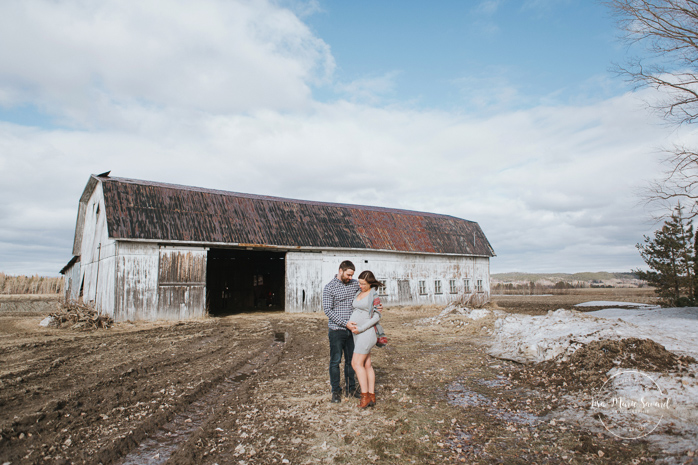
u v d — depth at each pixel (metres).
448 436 4.39
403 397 5.77
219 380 7.06
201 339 12.04
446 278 27.89
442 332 12.74
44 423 4.81
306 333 13.27
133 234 16.66
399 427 4.65
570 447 4.00
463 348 9.73
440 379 6.79
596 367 6.14
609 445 3.98
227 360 8.73
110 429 4.66
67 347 10.46
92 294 19.75
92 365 8.17
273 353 9.70
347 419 4.95
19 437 4.39
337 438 4.38
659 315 13.57
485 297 30.11
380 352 9.27
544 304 29.09
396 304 24.83
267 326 15.26
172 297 17.45
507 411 5.16
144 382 6.79
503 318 11.95
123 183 18.55
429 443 4.21
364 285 5.41
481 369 7.48
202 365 8.22
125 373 7.33
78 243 24.30
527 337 9.20
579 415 4.86
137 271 16.77
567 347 7.29
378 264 24.44
